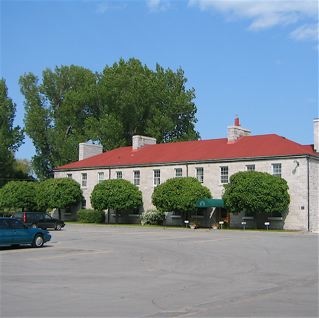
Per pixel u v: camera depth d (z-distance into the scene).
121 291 13.23
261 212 45.72
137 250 25.14
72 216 63.06
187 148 57.41
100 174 61.56
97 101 79.44
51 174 82.81
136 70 78.75
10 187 63.28
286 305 11.37
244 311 10.71
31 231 26.73
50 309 10.95
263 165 48.38
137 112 76.25
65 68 83.69
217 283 14.62
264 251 24.55
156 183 56.06
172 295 12.66
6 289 13.51
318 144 49.06
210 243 29.75
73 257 21.89
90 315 10.34
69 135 81.19
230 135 54.34
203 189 50.09
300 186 45.97
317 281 15.02
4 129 80.44
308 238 34.75
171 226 52.94
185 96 80.38
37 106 82.00
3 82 82.19
